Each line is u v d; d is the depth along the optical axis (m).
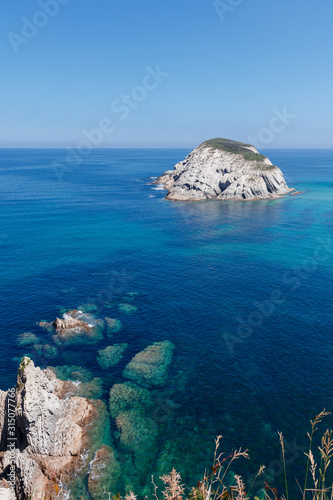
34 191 172.25
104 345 44.47
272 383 37.16
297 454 28.84
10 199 150.12
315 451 28.97
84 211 127.81
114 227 104.69
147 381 37.94
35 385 29.42
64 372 39.28
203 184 154.75
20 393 29.02
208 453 29.33
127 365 40.47
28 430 27.84
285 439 30.31
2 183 199.88
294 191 163.62
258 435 30.86
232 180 152.75
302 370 39.00
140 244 87.38
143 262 74.31
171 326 48.66
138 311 52.88
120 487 26.58
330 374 38.22
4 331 47.28
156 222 111.06
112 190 177.88
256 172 152.38
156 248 84.00
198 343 44.53
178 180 164.00
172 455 29.27
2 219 113.56
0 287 61.28
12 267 71.12
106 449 29.73
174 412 33.72
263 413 33.28
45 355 42.31
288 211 123.75
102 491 26.25
